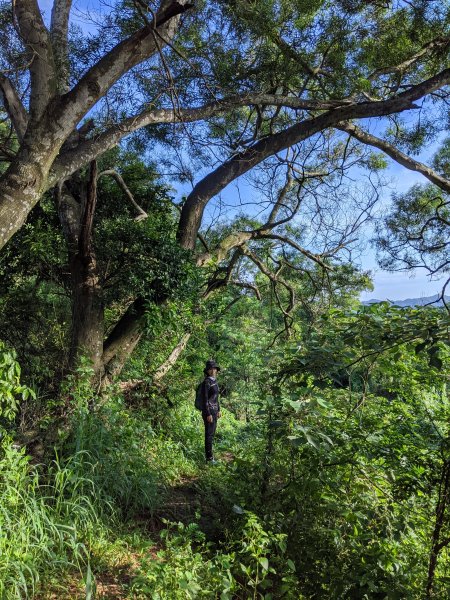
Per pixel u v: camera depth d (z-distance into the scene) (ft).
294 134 41.29
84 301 33.88
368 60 39.29
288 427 17.99
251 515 16.93
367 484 17.83
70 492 20.62
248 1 34.09
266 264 57.06
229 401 58.08
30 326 41.32
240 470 21.39
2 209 23.34
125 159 45.80
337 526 17.29
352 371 19.57
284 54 35.91
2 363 18.69
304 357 18.34
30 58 24.88
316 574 17.01
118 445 24.58
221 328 52.42
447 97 45.29
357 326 17.80
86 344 33.37
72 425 24.81
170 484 26.71
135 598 15.40
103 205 42.22
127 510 22.09
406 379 19.80
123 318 37.17
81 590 15.65
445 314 16.83
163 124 41.96
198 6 34.04
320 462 17.98
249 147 41.24
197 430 39.14
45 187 25.26
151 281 36.27
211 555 19.62
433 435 18.89
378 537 16.35
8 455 17.65
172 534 21.08
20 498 17.44
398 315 17.63
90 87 24.62
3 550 15.10
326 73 38.01
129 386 36.63
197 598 15.15
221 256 46.80
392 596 14.62
